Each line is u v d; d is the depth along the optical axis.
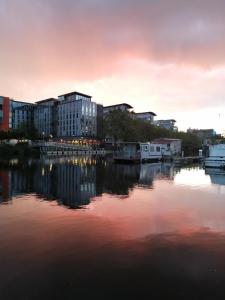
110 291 8.47
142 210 17.38
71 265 10.01
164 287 8.70
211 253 10.99
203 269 9.77
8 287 8.64
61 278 9.16
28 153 91.75
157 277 9.24
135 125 109.31
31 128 141.00
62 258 10.54
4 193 22.84
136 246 11.64
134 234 13.02
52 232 13.21
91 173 38.03
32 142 116.62
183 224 14.54
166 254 10.91
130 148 64.50
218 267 9.91
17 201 19.83
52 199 20.56
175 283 8.91
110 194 22.66
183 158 76.06
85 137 148.00
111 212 16.83
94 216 15.92
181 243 11.97
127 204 19.00
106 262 10.23
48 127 171.25
